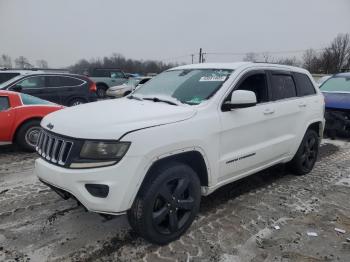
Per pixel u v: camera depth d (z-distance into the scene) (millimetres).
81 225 3711
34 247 3291
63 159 3119
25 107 6629
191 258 3166
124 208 2986
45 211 4035
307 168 5605
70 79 12469
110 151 2930
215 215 4027
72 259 3117
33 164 5965
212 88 3930
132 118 3168
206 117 3586
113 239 3451
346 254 3297
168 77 4602
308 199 4602
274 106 4539
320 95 5746
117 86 21344
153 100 4062
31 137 6738
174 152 3223
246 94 3713
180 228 3428
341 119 8430
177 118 3357
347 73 10242
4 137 6488
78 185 2979
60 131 3207
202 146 3479
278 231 3695
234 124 3873
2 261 3064
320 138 5887
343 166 6234
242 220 3922
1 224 3719
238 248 3346
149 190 3090
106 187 2922
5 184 4930
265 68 4586
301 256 3246
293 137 4988
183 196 3439
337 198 4668
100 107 3672
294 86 5141
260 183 5160
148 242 3402
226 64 4414
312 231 3715
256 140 4281
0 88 11133
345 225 3873
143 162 3000
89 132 3002
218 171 3771
